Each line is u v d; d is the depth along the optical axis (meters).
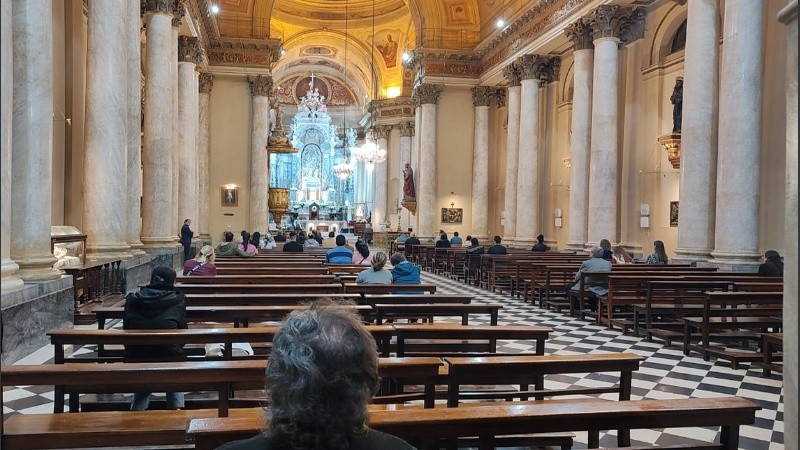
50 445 2.71
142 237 11.83
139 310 4.25
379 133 34.31
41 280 6.14
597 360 3.46
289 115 42.59
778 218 10.41
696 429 4.47
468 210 23.16
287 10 29.77
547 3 17.08
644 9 14.32
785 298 1.75
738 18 9.66
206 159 20.66
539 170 19.59
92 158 8.74
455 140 23.11
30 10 5.97
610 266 9.79
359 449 1.45
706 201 10.67
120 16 8.88
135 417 2.99
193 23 15.95
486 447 2.81
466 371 3.27
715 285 8.11
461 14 22.88
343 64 37.81
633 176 14.64
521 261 12.26
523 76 19.00
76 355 5.64
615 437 4.29
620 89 14.98
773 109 10.55
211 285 6.89
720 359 6.93
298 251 16.28
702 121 10.66
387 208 34.53
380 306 5.36
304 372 1.38
